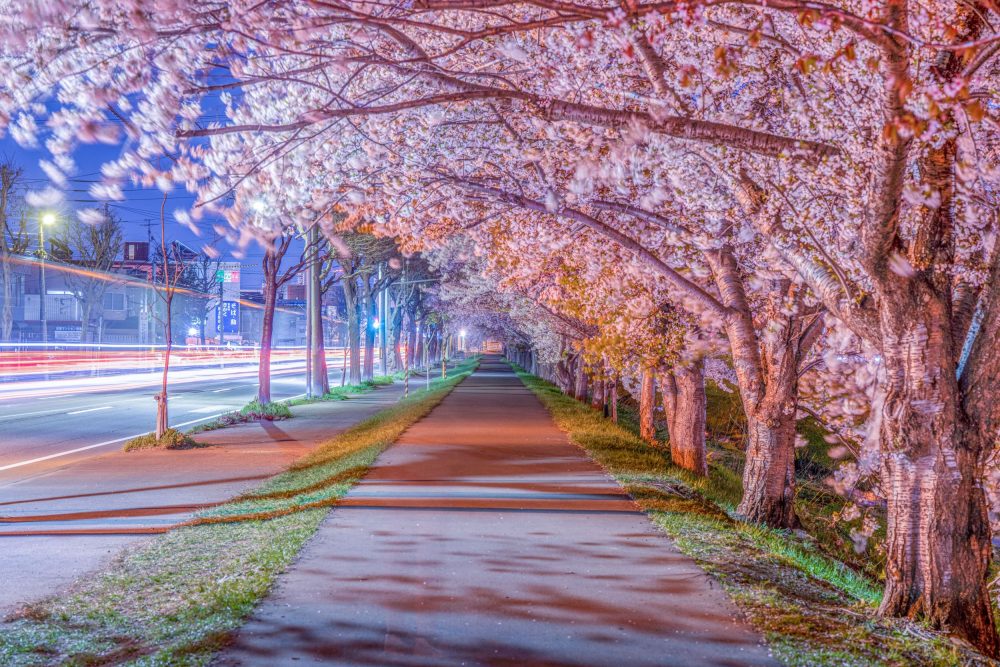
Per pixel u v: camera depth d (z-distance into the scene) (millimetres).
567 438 17750
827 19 3869
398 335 63375
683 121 6070
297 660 4773
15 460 15273
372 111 5824
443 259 30125
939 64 5676
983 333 5902
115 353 64812
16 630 5297
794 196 8172
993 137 7645
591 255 13656
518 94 5910
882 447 6160
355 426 21547
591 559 7285
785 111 8945
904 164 5141
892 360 6012
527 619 5598
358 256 35375
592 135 9703
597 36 7992
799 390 15242
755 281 11086
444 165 11133
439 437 17875
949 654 5125
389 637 5195
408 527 8547
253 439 18578
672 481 12359
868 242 5738
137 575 6695
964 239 7723
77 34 5512
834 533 14711
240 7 5059
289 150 7410
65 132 6066
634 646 5098
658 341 14586
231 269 97312
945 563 5855
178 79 6086
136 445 16406
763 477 10852
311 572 6727
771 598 6137
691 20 4164
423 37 9078
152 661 4691
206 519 9203
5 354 48625
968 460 5887
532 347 43688
